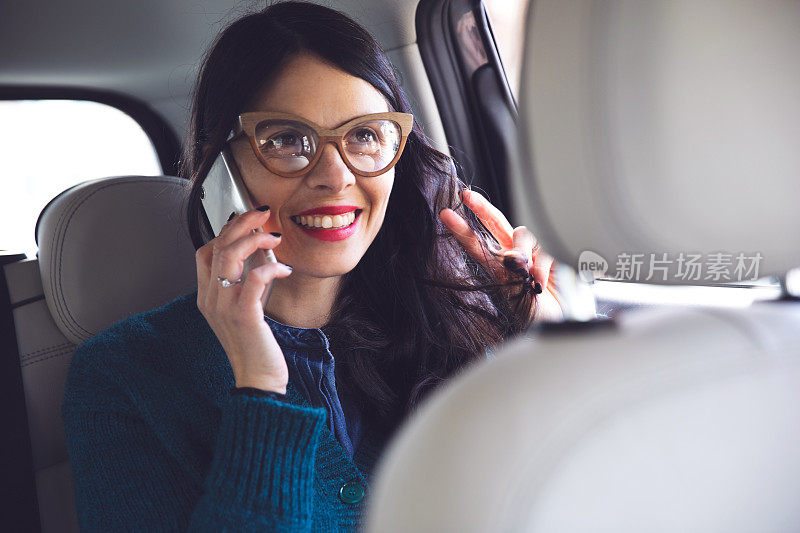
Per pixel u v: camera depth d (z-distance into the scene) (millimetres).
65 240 1322
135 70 2350
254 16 1060
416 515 396
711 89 450
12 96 2291
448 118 2029
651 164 463
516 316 1394
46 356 1348
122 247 1378
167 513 1024
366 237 1114
